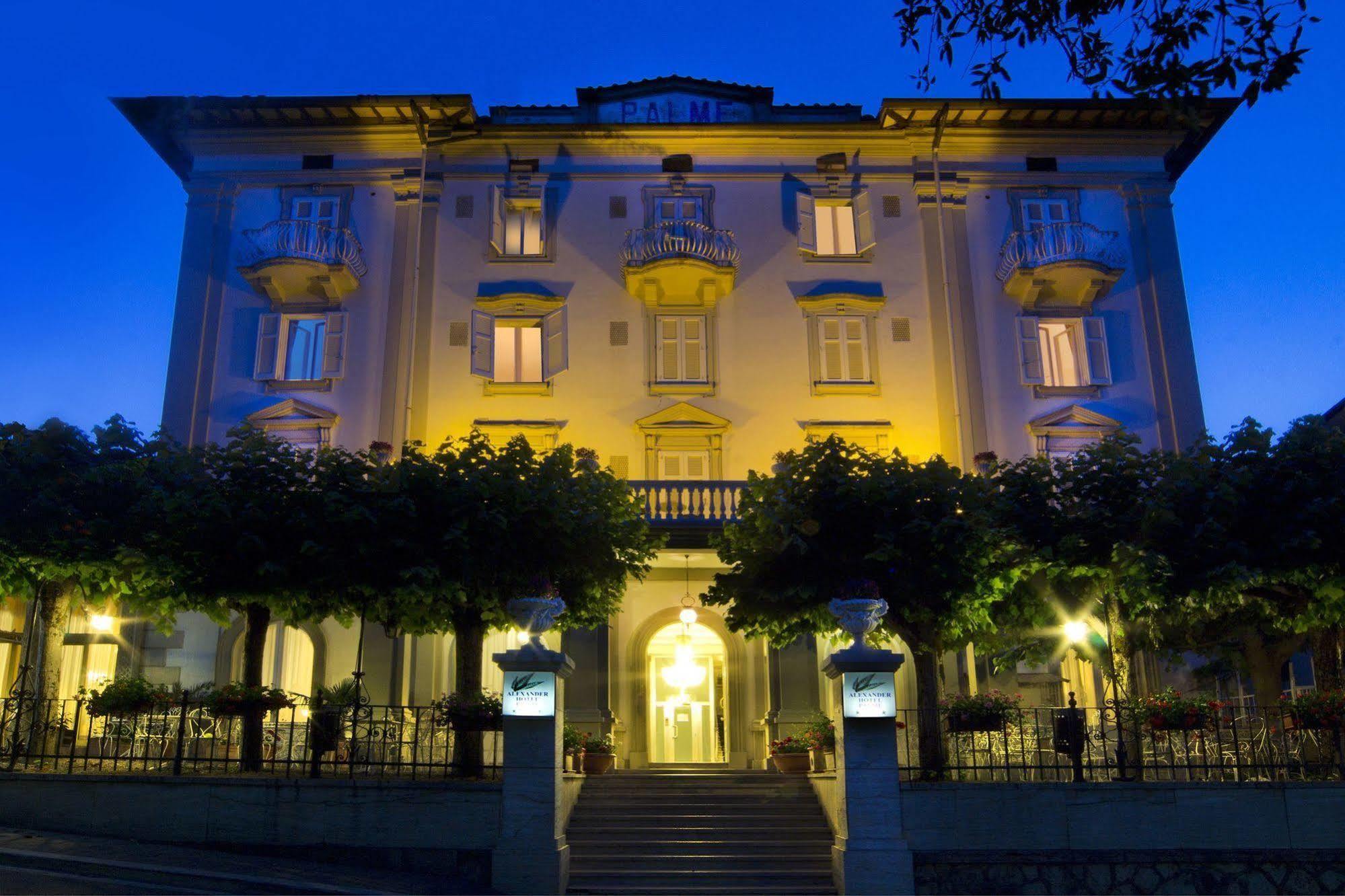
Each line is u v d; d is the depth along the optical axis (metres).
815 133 26.03
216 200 25.33
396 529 15.94
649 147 26.09
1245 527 16.27
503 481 16.30
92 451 17.59
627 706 22.61
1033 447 24.19
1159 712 14.38
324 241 24.42
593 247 25.45
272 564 15.24
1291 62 8.62
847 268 25.39
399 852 13.00
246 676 16.70
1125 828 13.31
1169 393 24.48
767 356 24.78
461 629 16.73
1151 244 25.41
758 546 16.70
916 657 16.66
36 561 16.23
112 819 13.30
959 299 25.03
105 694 14.70
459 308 24.97
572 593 17.64
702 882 14.12
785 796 17.16
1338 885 13.05
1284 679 23.45
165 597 17.12
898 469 16.94
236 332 24.59
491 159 25.97
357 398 24.22
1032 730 19.08
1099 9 8.99
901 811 13.27
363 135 25.77
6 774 13.62
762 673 22.72
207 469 17.86
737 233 25.58
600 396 24.48
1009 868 13.16
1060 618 18.11
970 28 9.38
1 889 10.65
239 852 13.07
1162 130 25.92
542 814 12.96
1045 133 26.02
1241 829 13.28
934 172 25.80
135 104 24.95
